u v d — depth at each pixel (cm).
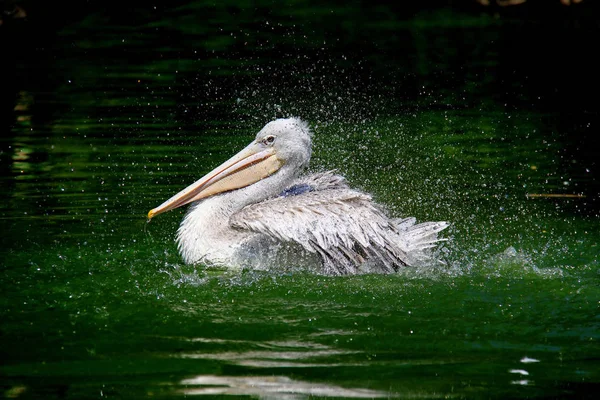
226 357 804
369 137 1922
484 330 882
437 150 1814
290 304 956
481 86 2469
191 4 3669
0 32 3173
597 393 733
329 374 768
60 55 2820
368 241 1079
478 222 1341
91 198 1430
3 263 1098
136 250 1177
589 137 1923
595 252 1184
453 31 3347
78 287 1007
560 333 874
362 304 959
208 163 1648
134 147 1773
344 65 2712
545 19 3603
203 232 1139
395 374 770
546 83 2495
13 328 870
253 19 3472
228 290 1004
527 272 1090
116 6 3550
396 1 3891
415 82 2505
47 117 2041
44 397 714
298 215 1086
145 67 2630
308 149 1215
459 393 733
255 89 2358
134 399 713
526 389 741
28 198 1427
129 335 856
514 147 1839
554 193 1507
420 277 1071
